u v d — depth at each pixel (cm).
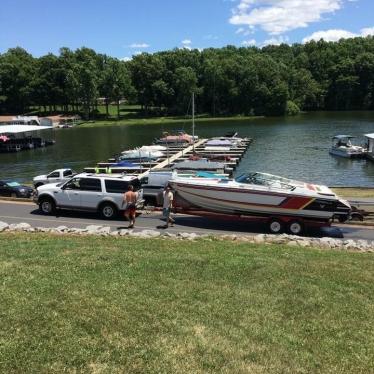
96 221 2173
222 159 5647
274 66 14350
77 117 13388
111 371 606
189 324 754
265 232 2075
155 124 12256
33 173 5534
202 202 2131
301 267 1142
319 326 789
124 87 13638
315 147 7169
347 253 1450
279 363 655
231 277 1016
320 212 2034
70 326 715
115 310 782
